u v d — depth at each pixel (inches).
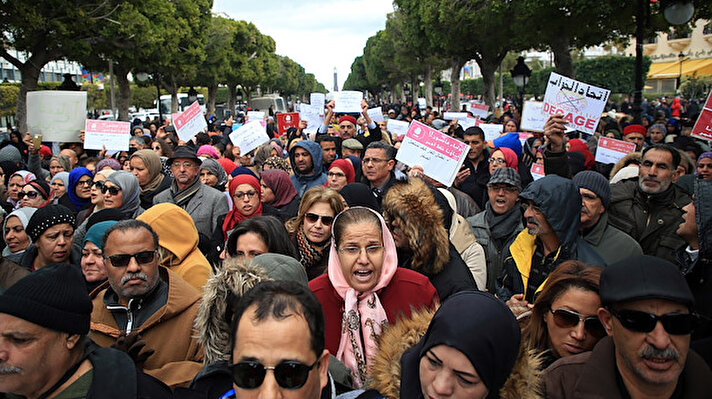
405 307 120.3
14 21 627.5
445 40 909.2
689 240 130.0
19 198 282.0
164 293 126.4
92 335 122.4
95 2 723.4
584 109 287.4
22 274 164.4
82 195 263.0
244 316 74.3
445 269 139.3
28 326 82.6
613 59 1605.6
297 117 678.5
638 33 443.2
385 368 88.7
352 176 259.8
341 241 119.3
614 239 150.0
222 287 99.9
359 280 118.5
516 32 725.3
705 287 112.2
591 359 88.3
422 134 242.7
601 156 337.1
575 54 1829.5
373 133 398.9
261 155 390.0
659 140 411.5
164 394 92.4
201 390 92.9
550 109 295.7
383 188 242.8
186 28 1206.9
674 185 185.5
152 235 125.0
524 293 148.1
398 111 1160.8
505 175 178.4
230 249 147.2
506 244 171.5
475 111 749.3
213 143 523.5
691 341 100.1
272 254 116.5
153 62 1042.7
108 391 86.6
